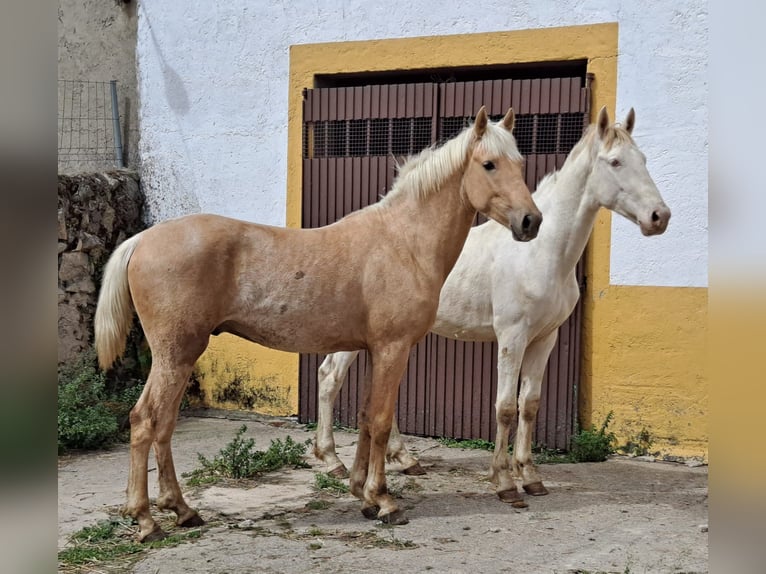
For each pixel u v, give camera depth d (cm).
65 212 670
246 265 376
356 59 650
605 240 571
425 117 625
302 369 668
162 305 361
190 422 675
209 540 370
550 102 586
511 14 598
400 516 404
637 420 566
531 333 461
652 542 381
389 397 394
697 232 547
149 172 739
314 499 445
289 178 677
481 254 484
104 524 386
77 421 571
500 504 446
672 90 552
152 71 732
